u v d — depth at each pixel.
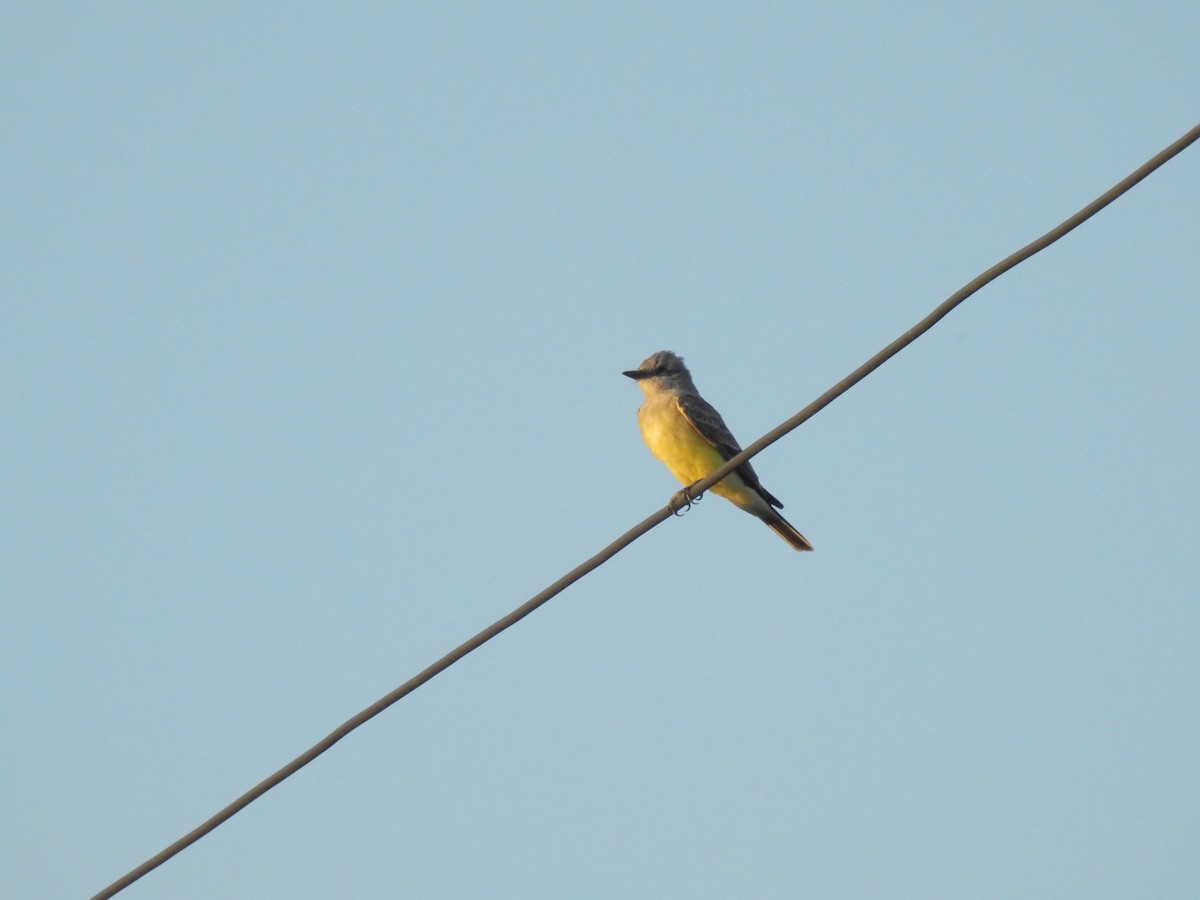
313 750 11.52
